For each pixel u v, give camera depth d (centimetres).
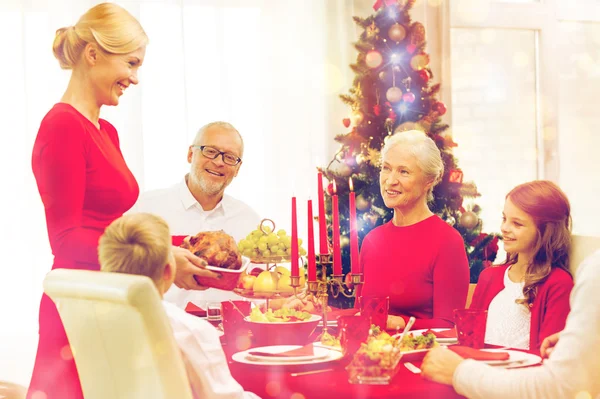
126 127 457
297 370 146
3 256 438
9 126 445
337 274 171
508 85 532
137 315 121
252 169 486
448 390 135
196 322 139
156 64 467
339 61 497
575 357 134
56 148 175
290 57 491
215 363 137
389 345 137
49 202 175
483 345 164
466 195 395
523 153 534
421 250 232
